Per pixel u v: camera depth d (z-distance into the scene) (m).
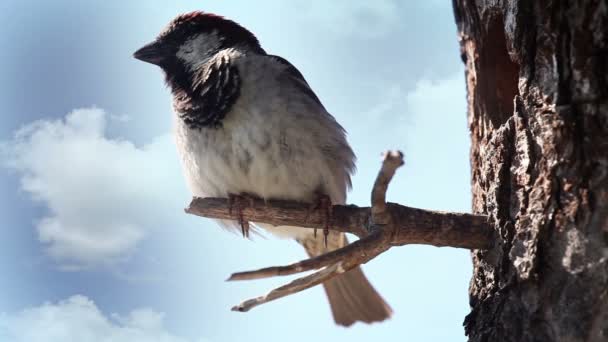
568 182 5.55
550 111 5.75
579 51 5.57
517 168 6.07
